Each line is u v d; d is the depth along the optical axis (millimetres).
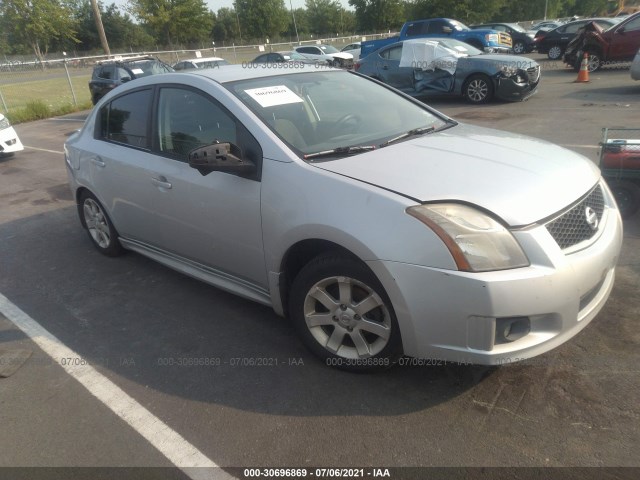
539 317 2322
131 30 62344
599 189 2863
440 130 3457
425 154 2863
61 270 4582
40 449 2510
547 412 2473
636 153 4297
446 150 2930
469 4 35312
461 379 2740
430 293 2324
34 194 7367
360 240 2438
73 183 4723
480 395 2617
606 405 2488
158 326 3527
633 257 3922
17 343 3455
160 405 2750
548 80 14234
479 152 2895
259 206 2893
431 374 2799
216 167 2861
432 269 2301
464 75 11578
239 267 3225
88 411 2748
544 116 9383
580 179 2711
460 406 2557
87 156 4359
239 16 55719
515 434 2363
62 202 6820
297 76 3680
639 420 2389
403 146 3018
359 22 44156
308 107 3352
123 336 3439
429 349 2436
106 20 62031
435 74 12000
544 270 2281
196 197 3273
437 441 2361
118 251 4703
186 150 3414
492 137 3262
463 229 2297
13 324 3705
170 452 2428
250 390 2805
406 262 2346
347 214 2500
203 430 2547
